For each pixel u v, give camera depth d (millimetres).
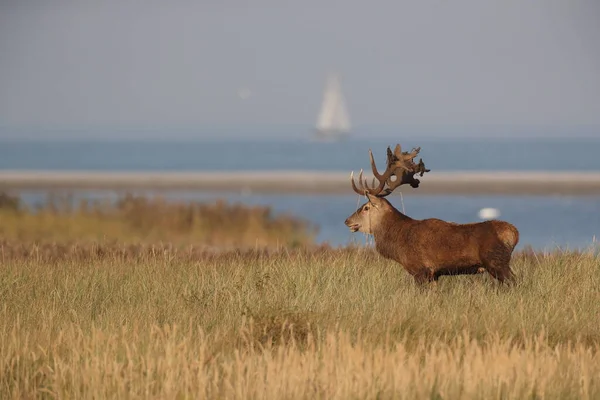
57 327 24578
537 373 18688
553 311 25891
